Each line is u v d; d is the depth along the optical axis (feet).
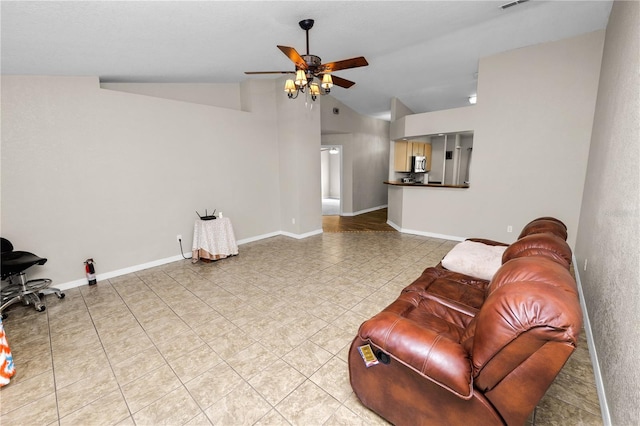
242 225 17.11
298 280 11.66
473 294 6.92
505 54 13.74
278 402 5.73
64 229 11.06
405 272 12.32
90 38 8.32
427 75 16.72
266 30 9.80
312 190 18.83
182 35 9.19
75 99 10.94
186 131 14.20
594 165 10.21
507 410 3.71
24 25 7.06
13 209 10.00
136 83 13.55
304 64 9.25
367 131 27.30
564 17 10.55
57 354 7.32
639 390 3.60
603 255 6.71
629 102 5.66
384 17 9.82
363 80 17.60
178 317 9.00
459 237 16.76
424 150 24.56
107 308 9.64
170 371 6.67
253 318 8.85
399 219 19.89
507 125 14.16
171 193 13.94
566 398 5.67
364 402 5.26
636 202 4.47
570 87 12.47
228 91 16.84
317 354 7.14
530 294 3.34
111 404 5.79
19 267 9.02
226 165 15.97
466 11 9.80
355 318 8.73
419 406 4.46
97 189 11.70
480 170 15.34
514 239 14.76
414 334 4.27
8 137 9.76
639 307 3.84
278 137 18.35
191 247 14.84
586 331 7.83
